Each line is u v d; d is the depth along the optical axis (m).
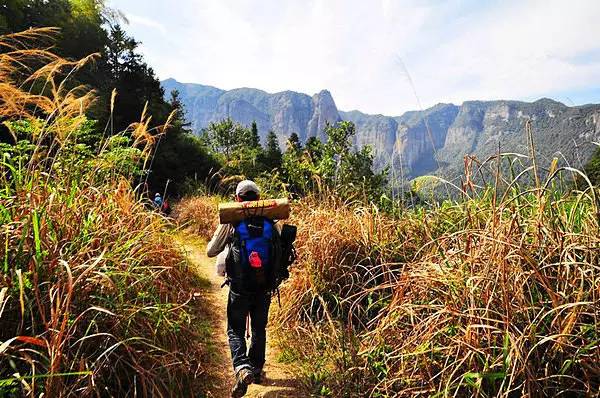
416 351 2.62
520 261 2.58
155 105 38.38
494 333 2.36
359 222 4.93
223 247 3.35
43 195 2.87
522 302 2.38
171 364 2.73
